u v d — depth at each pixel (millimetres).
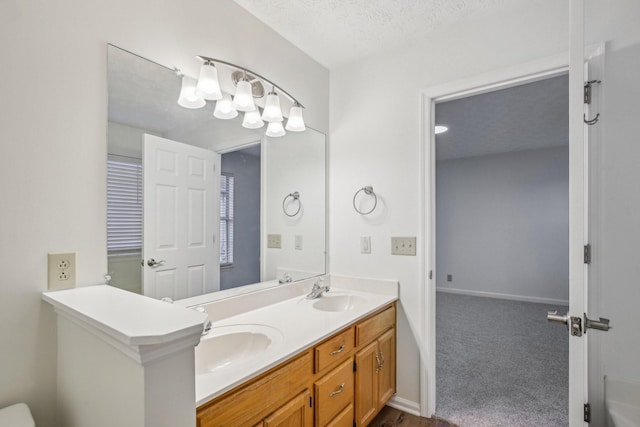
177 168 1436
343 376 1501
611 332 1162
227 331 1405
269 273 1900
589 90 1232
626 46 1240
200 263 1532
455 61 1901
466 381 2396
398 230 2076
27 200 1003
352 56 2203
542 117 3371
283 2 1672
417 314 2000
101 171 1174
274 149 1936
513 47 1739
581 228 1031
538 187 4902
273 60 1907
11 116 976
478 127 3725
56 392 1043
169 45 1391
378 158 2160
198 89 1422
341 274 2295
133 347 643
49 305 1035
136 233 1283
